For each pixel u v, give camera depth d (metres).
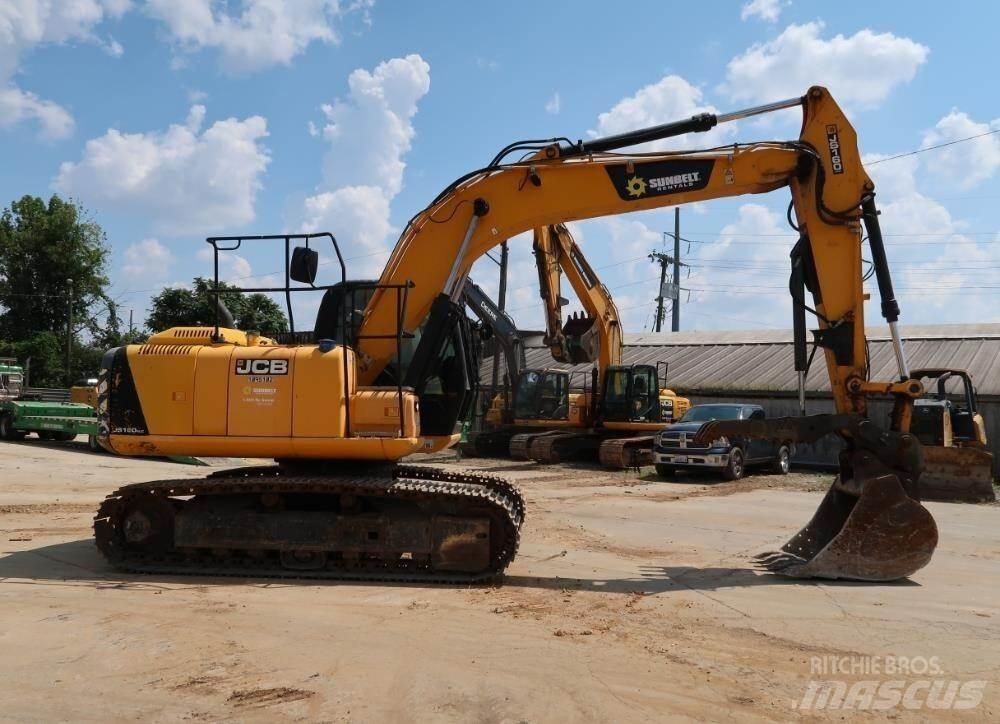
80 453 22.14
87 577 7.69
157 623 6.07
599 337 22.25
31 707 4.42
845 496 8.82
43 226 51.78
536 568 8.42
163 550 8.14
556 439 22.28
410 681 4.86
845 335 8.70
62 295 51.81
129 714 4.34
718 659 5.36
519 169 9.21
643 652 5.48
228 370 7.96
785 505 14.25
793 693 4.75
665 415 24.23
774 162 9.03
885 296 8.59
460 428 9.00
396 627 6.00
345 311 8.07
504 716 4.33
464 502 7.86
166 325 25.91
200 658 5.26
